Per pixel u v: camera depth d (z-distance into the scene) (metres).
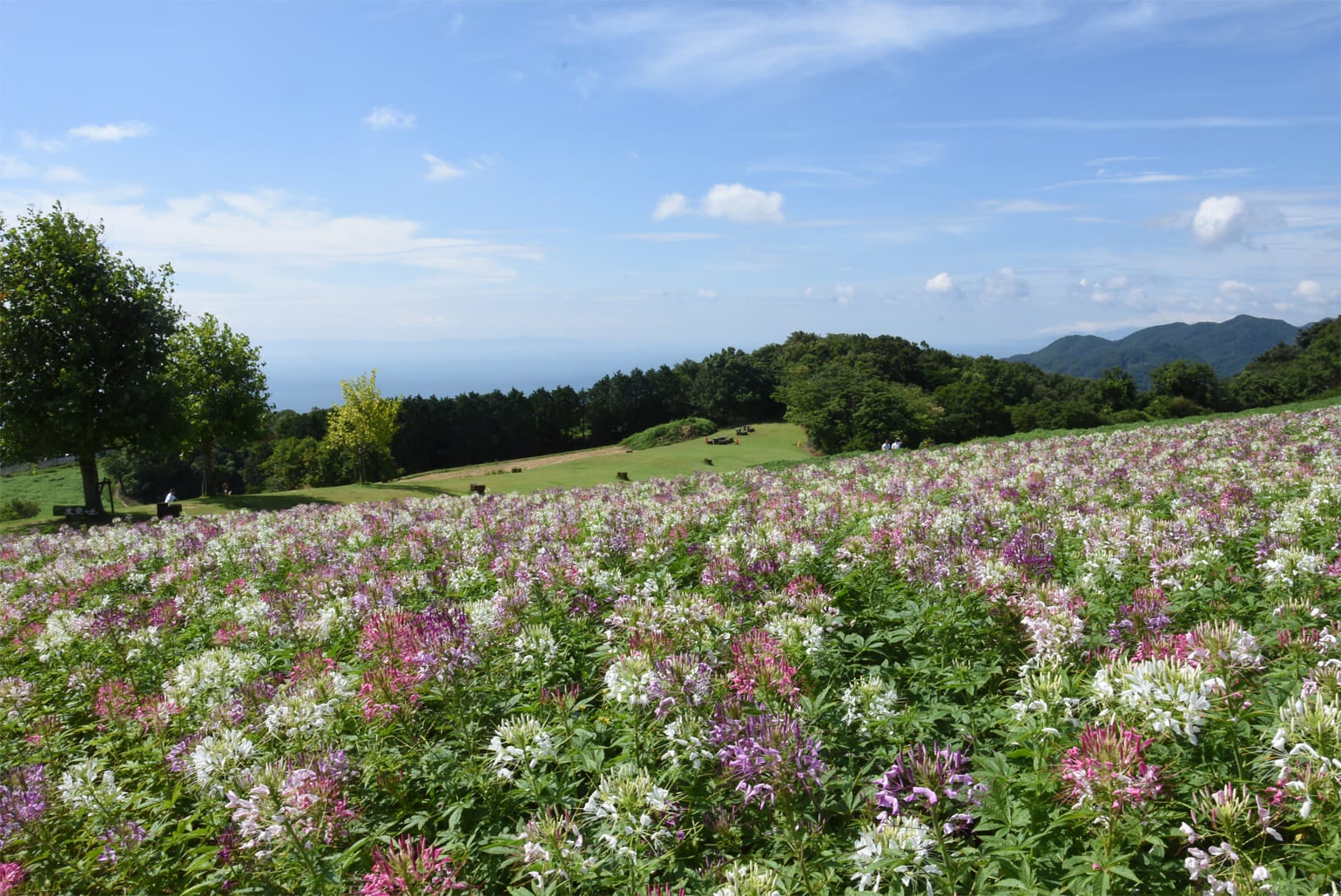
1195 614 6.86
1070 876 3.68
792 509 14.05
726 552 10.16
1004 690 5.86
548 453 111.56
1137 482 14.76
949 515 10.97
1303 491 12.52
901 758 4.39
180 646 9.80
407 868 4.02
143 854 5.10
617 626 7.13
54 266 35.06
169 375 43.22
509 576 9.69
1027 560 7.87
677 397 121.75
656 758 5.05
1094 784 3.74
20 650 10.39
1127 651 5.58
